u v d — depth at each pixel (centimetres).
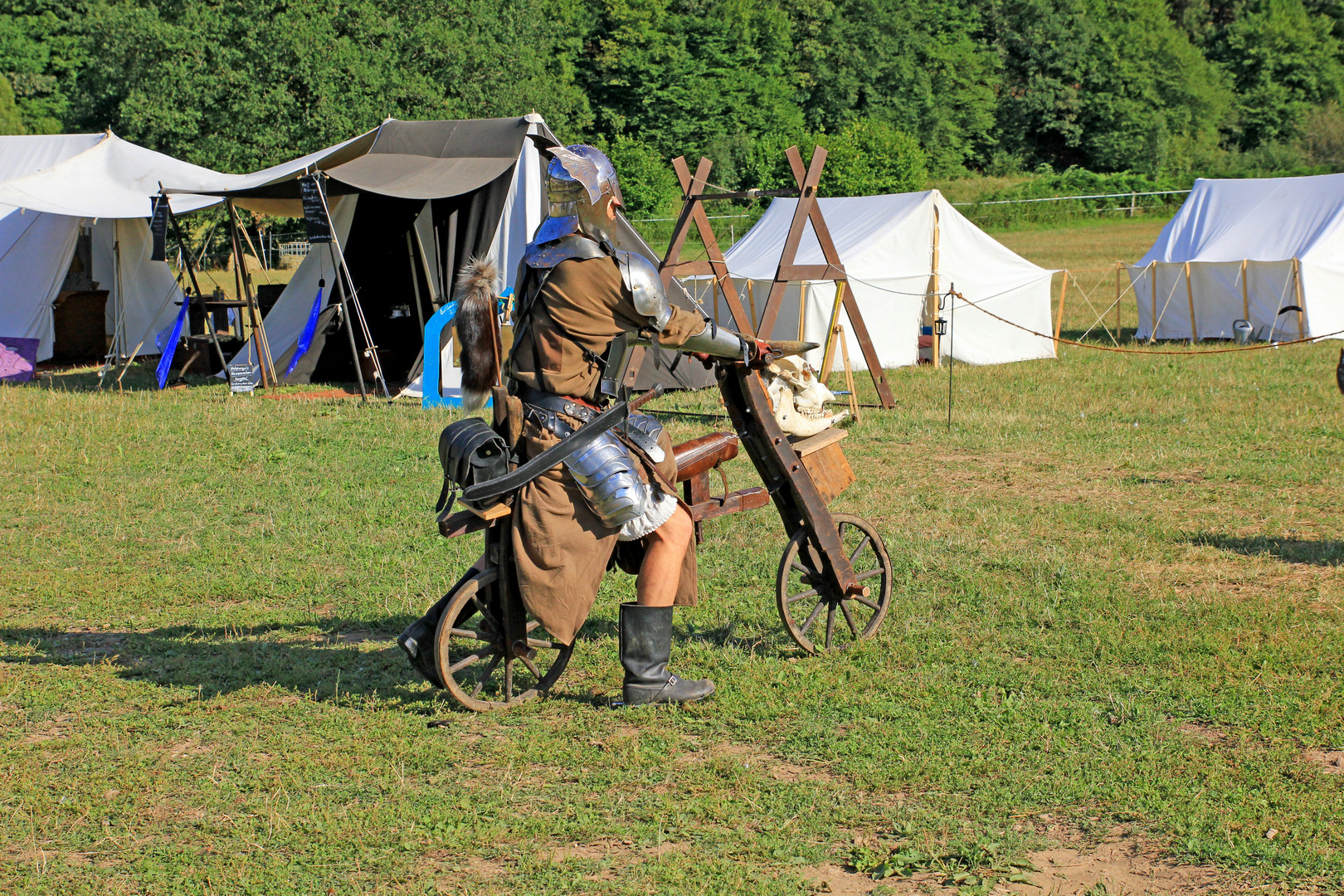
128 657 510
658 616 445
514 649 445
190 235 2705
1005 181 6269
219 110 3144
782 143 5653
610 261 397
